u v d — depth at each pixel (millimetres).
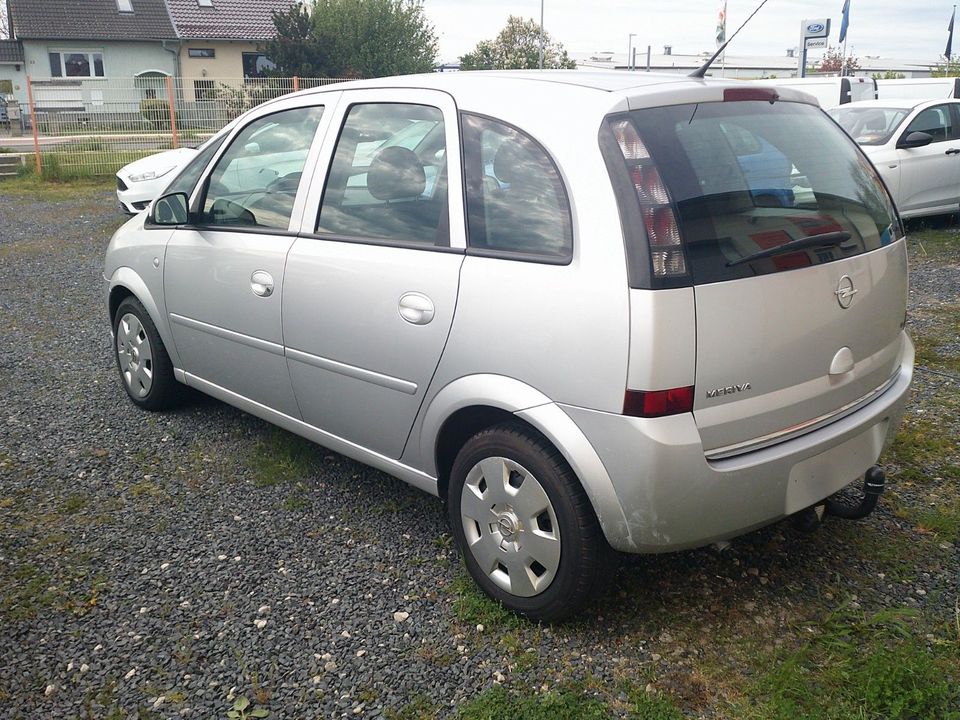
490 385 2809
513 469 2848
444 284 2959
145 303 4594
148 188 12055
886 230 3119
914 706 2471
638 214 2506
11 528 3643
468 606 3010
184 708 2584
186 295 4270
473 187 2977
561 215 2688
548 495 2736
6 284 8539
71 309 7504
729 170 2699
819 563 3250
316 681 2686
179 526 3650
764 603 3021
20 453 4391
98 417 4867
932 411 4656
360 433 3467
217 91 18172
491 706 2535
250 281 3809
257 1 41562
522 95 2945
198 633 2924
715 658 2750
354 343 3322
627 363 2467
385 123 3395
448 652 2805
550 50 57938
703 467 2523
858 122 10672
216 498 3896
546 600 2824
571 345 2582
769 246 2645
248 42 40250
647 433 2459
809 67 52938
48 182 17266
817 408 2816
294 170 3730
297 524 3652
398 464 3346
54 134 17578
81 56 38625
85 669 2754
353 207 3428
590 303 2543
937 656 2703
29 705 2604
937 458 4102
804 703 2525
